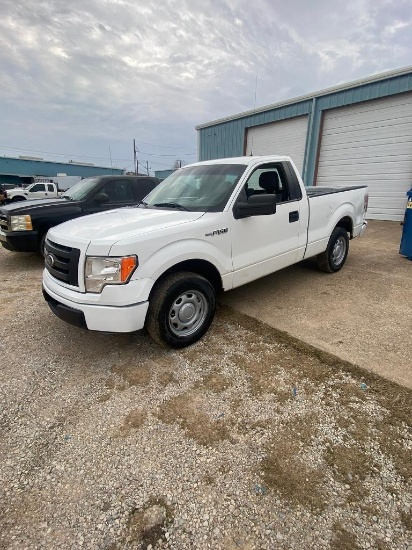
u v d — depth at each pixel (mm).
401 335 3164
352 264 5703
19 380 2648
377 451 1883
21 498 1680
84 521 1562
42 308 4090
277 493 1660
